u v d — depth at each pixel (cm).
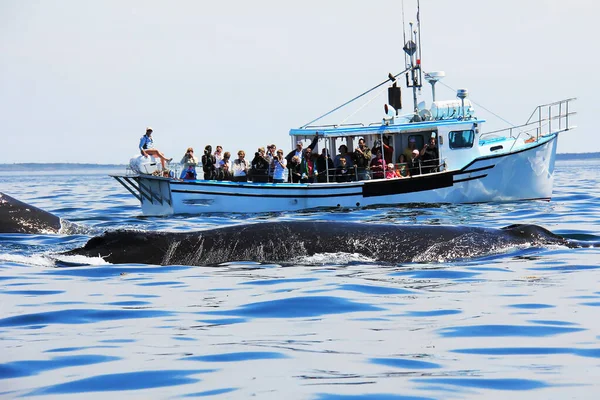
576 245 4131
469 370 2114
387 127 9238
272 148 9269
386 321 2728
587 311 2820
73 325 2723
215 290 3269
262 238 3831
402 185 9112
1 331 2647
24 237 4888
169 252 3806
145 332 2603
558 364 2161
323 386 1970
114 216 8862
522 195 9619
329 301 3044
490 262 3769
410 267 3672
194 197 8919
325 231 3891
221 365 2184
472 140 9438
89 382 2045
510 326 2616
